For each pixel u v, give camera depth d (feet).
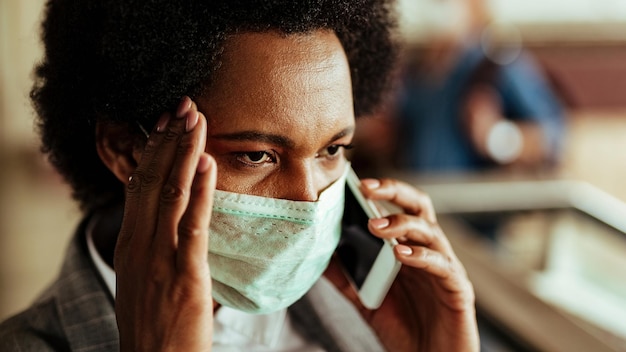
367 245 2.77
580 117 14.74
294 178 2.38
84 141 2.78
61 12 2.61
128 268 2.15
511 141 7.39
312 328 3.19
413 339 3.18
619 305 4.20
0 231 8.87
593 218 4.96
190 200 2.04
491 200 5.23
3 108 8.55
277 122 2.25
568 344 3.65
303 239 2.45
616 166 13.61
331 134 2.34
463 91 7.40
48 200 9.07
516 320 3.87
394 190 2.81
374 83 3.18
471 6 7.80
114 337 2.59
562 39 14.40
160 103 2.32
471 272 4.38
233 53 2.24
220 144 2.31
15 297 8.41
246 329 2.96
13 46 8.22
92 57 2.50
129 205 2.18
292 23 2.23
